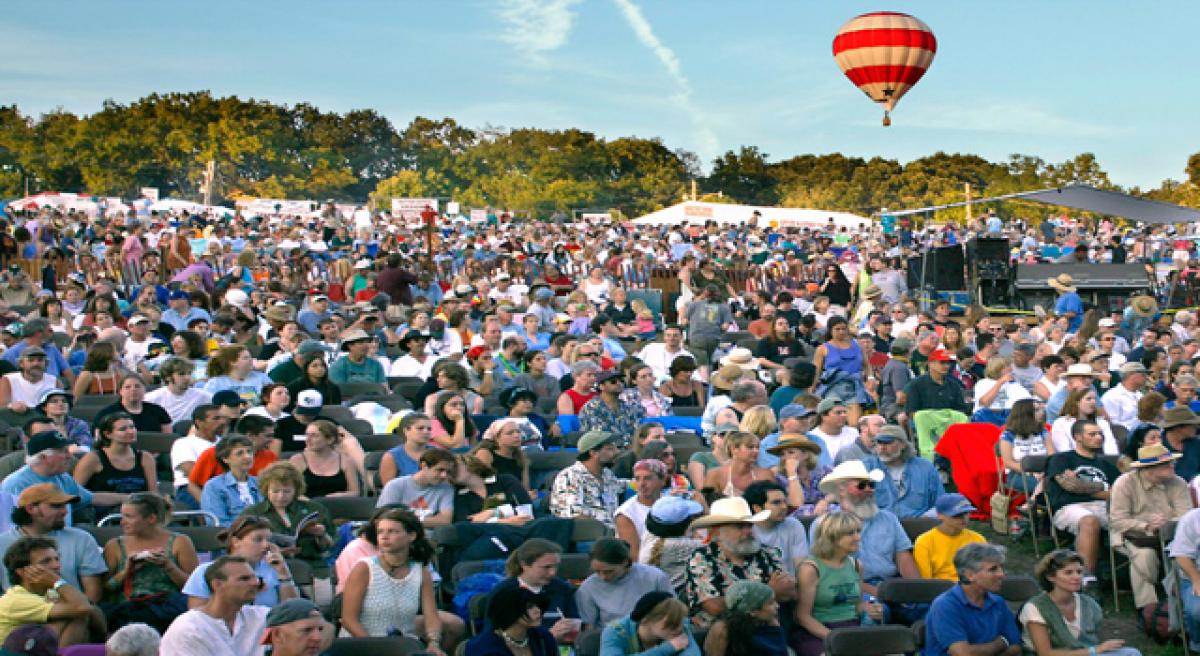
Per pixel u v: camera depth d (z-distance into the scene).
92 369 14.91
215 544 9.52
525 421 12.86
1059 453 11.90
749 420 11.98
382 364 16.72
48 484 8.69
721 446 11.56
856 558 9.54
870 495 10.11
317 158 118.19
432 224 33.19
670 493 10.47
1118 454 12.89
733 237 47.22
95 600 8.66
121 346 17.16
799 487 11.06
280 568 8.64
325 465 11.23
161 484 11.23
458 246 42.47
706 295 21.64
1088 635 8.80
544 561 8.35
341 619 8.55
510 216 62.00
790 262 33.31
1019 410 12.96
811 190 123.25
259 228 48.31
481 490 10.63
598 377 13.35
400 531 8.40
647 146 126.75
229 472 10.55
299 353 14.14
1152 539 10.46
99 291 20.95
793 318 21.31
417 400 14.48
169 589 8.59
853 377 16.66
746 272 31.27
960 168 116.44
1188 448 12.36
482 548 9.57
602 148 123.88
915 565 9.98
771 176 128.50
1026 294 28.70
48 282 28.09
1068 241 47.25
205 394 13.77
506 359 16.52
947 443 13.72
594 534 9.91
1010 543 12.66
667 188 109.25
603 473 10.81
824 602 8.89
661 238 46.16
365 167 133.12
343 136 133.75
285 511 9.73
